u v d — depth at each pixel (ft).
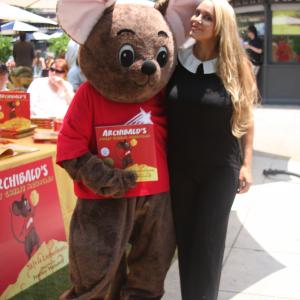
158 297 10.11
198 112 8.97
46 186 12.14
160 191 9.29
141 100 8.96
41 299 12.04
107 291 9.83
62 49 42.80
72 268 9.33
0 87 16.75
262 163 25.14
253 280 13.21
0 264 10.89
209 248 9.38
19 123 13.97
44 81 17.78
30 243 11.68
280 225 16.99
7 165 10.98
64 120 9.01
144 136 8.96
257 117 37.17
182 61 9.34
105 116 8.95
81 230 9.16
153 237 9.55
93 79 8.75
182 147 9.23
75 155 8.79
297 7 40.19
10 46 45.68
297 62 41.45
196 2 9.30
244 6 41.83
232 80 8.96
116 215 9.05
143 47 8.60
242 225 16.98
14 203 11.21
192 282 9.43
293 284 13.01
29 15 26.55
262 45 41.88
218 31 8.96
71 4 8.50
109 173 8.72
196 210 9.50
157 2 9.24
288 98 42.22
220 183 9.27
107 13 8.70
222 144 9.14
